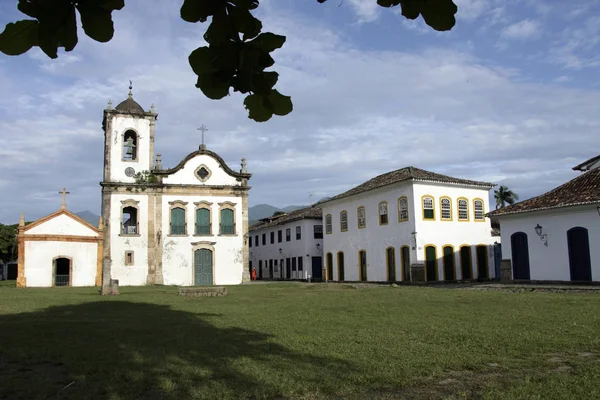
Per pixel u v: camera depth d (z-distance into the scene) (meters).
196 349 8.53
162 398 5.72
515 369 7.09
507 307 14.78
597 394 5.66
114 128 38.50
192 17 1.72
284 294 22.94
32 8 1.56
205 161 40.09
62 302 18.94
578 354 8.00
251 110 1.98
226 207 40.09
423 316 12.88
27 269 34.09
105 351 8.36
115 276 36.88
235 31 1.72
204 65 1.78
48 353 8.16
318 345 8.85
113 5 1.63
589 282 24.30
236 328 11.05
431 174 35.41
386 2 1.77
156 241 38.03
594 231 24.19
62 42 1.63
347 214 40.50
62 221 35.50
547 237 26.39
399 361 7.49
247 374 6.76
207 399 5.67
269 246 55.41
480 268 35.25
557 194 27.31
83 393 5.93
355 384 6.29
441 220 34.00
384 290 24.70
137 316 13.75
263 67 1.81
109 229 37.16
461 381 6.47
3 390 6.06
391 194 35.41
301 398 5.77
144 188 38.31
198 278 38.81
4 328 11.17
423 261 32.81
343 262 40.78
